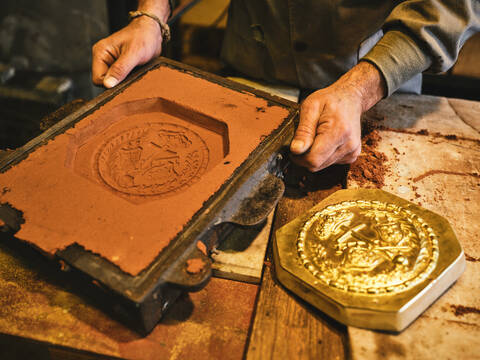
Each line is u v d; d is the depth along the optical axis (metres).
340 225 0.94
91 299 0.90
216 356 0.82
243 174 0.95
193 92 1.18
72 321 0.87
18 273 0.95
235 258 0.96
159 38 1.41
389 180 1.13
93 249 0.80
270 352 0.81
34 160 0.98
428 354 0.78
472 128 1.31
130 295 0.73
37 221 0.86
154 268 0.77
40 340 0.84
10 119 2.56
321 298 0.83
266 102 1.15
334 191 1.14
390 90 1.16
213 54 2.45
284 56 1.48
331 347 0.82
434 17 1.10
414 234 0.92
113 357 0.82
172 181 1.00
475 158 1.20
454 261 0.86
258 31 1.48
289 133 1.06
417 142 1.25
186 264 0.79
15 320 0.86
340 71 1.47
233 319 0.88
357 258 0.87
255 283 0.95
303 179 1.17
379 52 1.13
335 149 1.03
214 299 0.92
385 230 0.92
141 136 1.12
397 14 1.15
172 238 0.82
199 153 1.07
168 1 1.51
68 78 2.66
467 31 1.14
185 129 1.14
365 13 1.32
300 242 0.92
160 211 0.87
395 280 0.83
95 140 1.11
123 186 0.98
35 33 2.70
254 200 0.93
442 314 0.84
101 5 2.65
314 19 1.35
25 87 2.57
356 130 1.07
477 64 2.20
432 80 2.30
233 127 1.07
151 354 0.82
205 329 0.86
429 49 1.13
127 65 1.24
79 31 2.72
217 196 0.90
